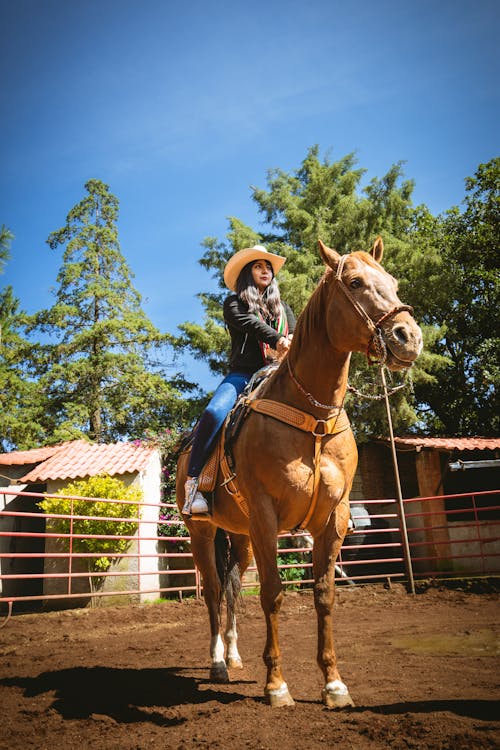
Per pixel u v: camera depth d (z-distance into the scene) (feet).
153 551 47.21
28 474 48.91
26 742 10.43
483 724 9.39
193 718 11.09
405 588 36.11
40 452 57.36
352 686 13.12
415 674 14.08
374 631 22.48
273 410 11.91
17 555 30.63
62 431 68.49
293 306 54.29
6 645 24.17
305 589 38.83
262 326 13.78
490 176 75.87
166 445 53.47
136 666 17.24
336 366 11.69
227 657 16.42
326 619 11.68
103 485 44.09
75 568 44.04
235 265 14.87
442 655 16.83
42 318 77.87
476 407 72.13
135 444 53.83
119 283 83.92
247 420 12.58
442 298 63.36
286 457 11.52
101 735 10.57
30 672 16.92
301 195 72.59
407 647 18.53
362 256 11.63
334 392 11.80
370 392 52.54
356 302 10.97
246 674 15.53
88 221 86.89
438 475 48.39
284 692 11.50
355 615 28.22
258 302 14.57
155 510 49.52
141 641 23.56
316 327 11.87
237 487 13.01
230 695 12.88
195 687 13.99
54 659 19.17
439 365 57.47
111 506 43.50
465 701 11.00
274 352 14.83
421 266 60.23
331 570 11.90
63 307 77.51
